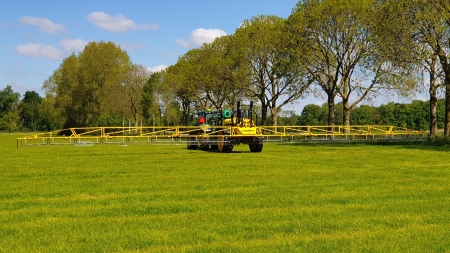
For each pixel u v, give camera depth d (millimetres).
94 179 17109
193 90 65250
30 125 164375
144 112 85438
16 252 7906
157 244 8320
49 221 10133
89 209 11453
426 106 93812
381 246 8008
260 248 7934
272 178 16922
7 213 11102
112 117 92000
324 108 111000
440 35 36281
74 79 79188
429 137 37688
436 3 35750
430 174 18062
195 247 8023
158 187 14969
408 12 36625
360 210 11023
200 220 10102
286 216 10383
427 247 7965
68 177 17828
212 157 26688
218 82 61656
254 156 27312
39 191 14352
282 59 50062
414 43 36594
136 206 11750
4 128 141250
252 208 11383
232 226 9516
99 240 8555
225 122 32875
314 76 49719
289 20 48156
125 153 30750
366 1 44188
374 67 43719
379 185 15070
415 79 41469
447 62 37625
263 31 56219
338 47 46688
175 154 29422
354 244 8148
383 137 35781
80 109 77062
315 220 9977
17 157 27938
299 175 17766
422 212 10789
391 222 9758
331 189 14258
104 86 76438
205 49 69500
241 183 15688
